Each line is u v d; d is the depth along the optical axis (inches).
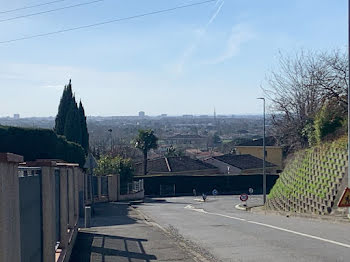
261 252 487.2
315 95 1680.6
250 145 3336.6
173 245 545.6
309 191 1002.1
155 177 2428.6
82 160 1302.9
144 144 2891.2
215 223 820.0
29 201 272.2
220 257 469.1
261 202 1811.0
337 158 920.3
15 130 1059.3
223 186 2524.6
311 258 441.7
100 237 603.2
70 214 505.4
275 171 2925.7
